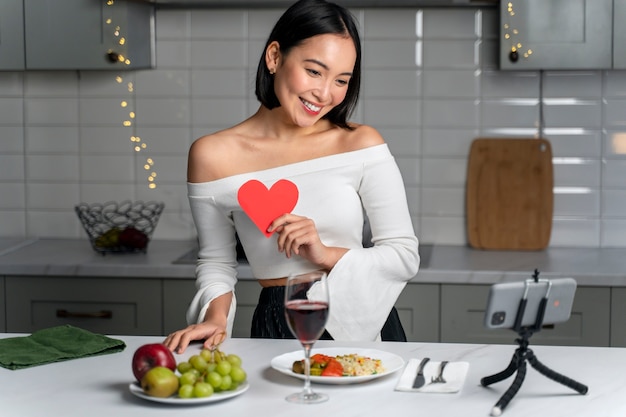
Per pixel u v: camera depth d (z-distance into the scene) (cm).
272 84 229
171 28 410
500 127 404
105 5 375
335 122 237
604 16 362
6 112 422
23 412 162
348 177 231
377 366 181
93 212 421
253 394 170
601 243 404
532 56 367
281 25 219
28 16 377
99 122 418
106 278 365
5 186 426
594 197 402
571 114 400
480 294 351
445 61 402
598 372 184
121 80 415
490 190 402
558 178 403
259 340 210
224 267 237
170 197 418
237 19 407
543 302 168
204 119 413
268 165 233
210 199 233
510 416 159
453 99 404
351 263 222
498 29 397
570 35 364
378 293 227
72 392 173
